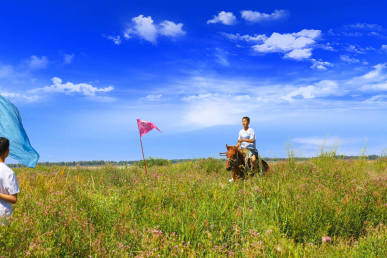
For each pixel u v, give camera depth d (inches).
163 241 155.3
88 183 328.5
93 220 187.8
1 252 122.6
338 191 258.1
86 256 138.0
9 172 155.9
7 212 155.1
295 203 215.0
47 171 454.9
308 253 154.5
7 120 293.3
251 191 255.4
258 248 146.4
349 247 163.8
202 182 307.4
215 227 176.4
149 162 661.9
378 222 209.0
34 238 135.6
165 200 242.5
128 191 264.4
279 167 399.5
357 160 465.7
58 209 192.5
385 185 272.8
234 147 339.6
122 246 146.9
